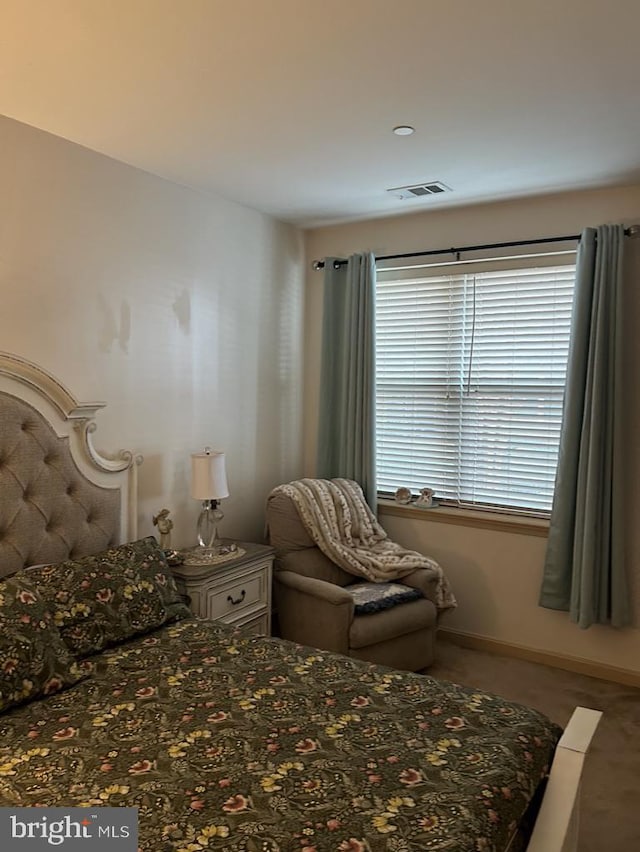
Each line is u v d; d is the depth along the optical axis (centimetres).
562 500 344
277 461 426
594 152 288
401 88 227
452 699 207
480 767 169
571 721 197
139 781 161
